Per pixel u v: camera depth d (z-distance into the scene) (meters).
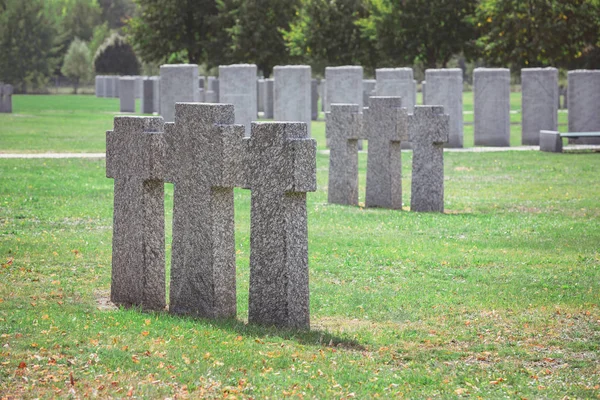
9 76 123.00
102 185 27.17
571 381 10.62
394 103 24.62
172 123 13.17
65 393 9.41
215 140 12.61
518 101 87.62
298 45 75.44
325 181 29.95
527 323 13.17
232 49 81.44
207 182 12.78
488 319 13.41
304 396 9.60
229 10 82.75
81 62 125.25
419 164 24.38
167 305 14.09
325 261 17.44
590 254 18.45
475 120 43.16
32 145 39.31
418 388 10.18
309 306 13.93
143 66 120.00
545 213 23.95
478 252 18.55
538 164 34.72
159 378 10.02
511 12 59.84
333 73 42.28
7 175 28.22
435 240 19.94
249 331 12.27
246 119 40.91
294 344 11.66
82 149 38.12
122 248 13.79
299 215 12.62
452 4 66.38
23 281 15.10
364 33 71.19
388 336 12.38
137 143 13.41
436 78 42.06
